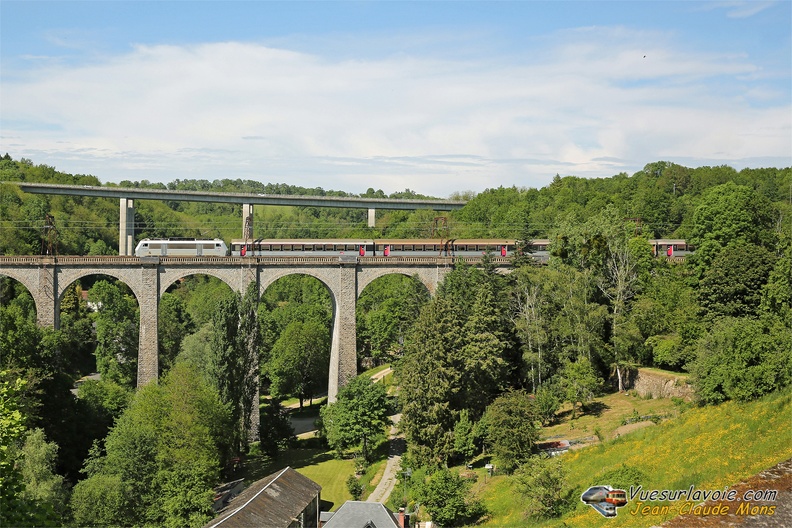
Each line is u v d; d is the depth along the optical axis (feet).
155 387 261.85
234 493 238.89
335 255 380.58
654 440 192.03
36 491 191.83
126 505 196.34
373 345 459.73
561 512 176.96
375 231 647.15
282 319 479.82
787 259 259.60
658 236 495.00
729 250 284.20
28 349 263.90
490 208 628.69
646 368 283.79
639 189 563.89
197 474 208.64
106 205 654.94
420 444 262.06
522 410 233.55
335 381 343.87
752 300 269.03
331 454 302.86
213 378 281.74
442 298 286.25
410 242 386.93
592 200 544.21
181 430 242.17
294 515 197.47
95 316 477.77
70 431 264.72
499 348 281.33
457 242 387.34
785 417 166.30
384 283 561.02
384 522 183.73
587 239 325.21
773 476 119.75
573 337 291.79
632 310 292.61
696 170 624.18
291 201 606.14
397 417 342.03
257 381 314.35
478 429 256.93
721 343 209.05
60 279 321.32
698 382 210.79
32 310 431.43
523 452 226.38
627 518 152.15
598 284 302.25
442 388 263.49
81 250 551.59
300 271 340.59
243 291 335.26
